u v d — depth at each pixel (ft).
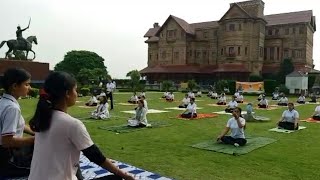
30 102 91.45
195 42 218.79
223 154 32.14
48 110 10.14
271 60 207.21
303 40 201.57
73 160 10.32
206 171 26.20
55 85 10.39
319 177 24.99
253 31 197.16
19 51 135.95
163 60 226.79
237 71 192.03
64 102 10.68
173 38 221.66
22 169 19.92
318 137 43.37
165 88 195.11
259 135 44.55
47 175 9.89
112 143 37.19
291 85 163.94
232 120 37.09
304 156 31.86
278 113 77.87
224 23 201.36
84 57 277.44
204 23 230.07
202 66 216.33
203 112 76.74
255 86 167.53
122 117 62.95
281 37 205.77
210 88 180.24
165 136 42.39
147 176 24.20
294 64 203.82
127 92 179.11
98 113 59.93
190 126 52.29
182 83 196.44
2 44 133.08
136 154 31.83
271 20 216.33
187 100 86.53
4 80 16.58
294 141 40.09
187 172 25.82
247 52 196.34
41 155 10.05
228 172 26.00
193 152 32.91
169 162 28.86
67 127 9.96
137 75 199.31
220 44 206.59
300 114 77.30
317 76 195.31
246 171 26.35
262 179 24.36
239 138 36.37
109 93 80.38
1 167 18.75
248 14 194.49
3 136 15.81
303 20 201.87
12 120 15.97
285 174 25.70
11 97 16.62
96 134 43.29
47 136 10.05
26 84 16.99
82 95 133.28
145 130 47.26
